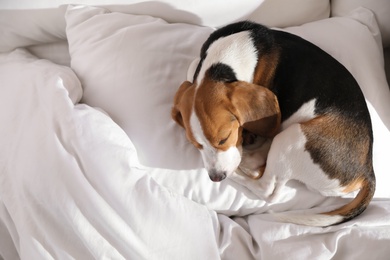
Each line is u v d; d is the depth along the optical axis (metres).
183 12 1.57
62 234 1.22
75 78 1.43
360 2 1.63
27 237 1.20
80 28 1.50
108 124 1.26
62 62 1.74
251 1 1.59
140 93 1.36
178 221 1.25
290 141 1.26
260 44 1.33
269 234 1.31
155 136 1.32
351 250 1.30
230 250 1.31
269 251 1.28
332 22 1.60
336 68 1.32
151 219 1.22
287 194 1.38
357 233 1.29
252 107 1.24
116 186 1.20
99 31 1.47
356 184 1.31
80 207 1.19
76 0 1.54
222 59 1.29
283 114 1.35
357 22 1.58
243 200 1.38
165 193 1.26
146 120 1.34
